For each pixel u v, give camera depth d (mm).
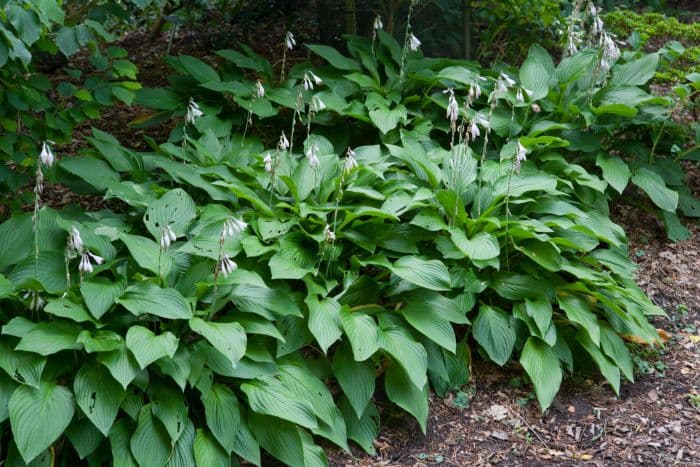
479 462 4391
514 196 5348
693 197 6793
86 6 5945
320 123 6422
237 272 4352
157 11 8062
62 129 5270
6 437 3908
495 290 5090
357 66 6680
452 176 5453
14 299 3990
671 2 10414
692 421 4688
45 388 3742
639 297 5367
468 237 5152
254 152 6055
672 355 5320
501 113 6402
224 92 6363
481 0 7895
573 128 6230
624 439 4559
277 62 7426
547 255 5121
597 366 5191
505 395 4902
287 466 4234
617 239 5777
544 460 4406
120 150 5496
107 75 5473
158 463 3855
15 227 4418
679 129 6535
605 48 6156
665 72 7133
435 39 7434
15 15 4086
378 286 4867
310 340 4570
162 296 4035
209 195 5375
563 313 5266
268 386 4180
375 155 5672
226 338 3965
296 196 5086
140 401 3945
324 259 4875
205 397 4012
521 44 8023
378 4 7324
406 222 5297
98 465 3914
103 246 4441
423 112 6652
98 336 3867
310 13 8375
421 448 4488
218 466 3941
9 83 4941
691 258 6254
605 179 6012
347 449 4297
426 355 4508
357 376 4492
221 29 8641
